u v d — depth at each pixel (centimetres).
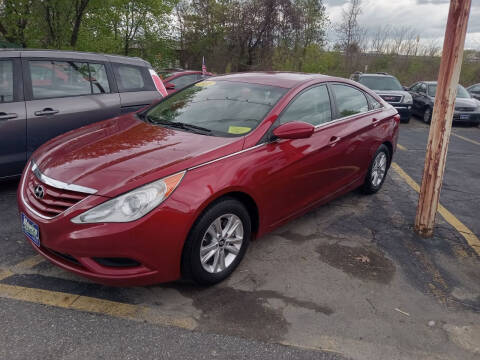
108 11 1384
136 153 292
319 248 370
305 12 2742
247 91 383
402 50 2570
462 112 1218
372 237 399
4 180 437
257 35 2925
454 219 458
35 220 268
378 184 520
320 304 288
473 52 2356
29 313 262
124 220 249
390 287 315
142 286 289
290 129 321
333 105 421
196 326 259
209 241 293
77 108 477
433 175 386
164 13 2098
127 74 545
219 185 281
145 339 245
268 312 276
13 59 437
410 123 1288
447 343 257
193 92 410
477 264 359
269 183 325
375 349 248
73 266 263
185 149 296
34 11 1044
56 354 229
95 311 268
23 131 434
